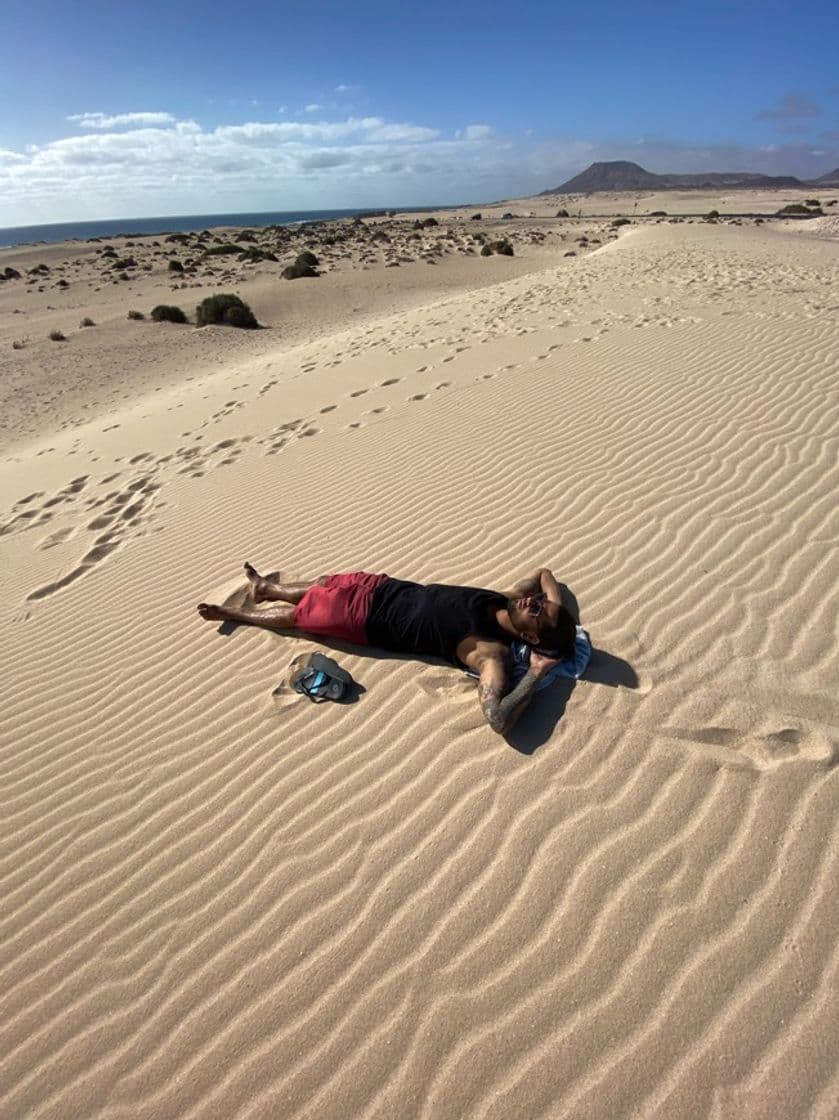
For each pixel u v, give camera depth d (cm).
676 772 336
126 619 588
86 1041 280
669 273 1870
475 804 340
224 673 483
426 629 425
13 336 2719
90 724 465
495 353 1135
